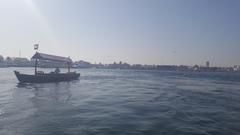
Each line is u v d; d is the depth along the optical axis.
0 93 37.25
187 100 32.16
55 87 48.97
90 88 48.38
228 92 44.31
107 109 24.20
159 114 21.92
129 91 43.31
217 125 18.17
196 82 75.00
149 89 47.84
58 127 16.92
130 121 18.94
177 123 18.52
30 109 23.62
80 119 19.44
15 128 16.58
